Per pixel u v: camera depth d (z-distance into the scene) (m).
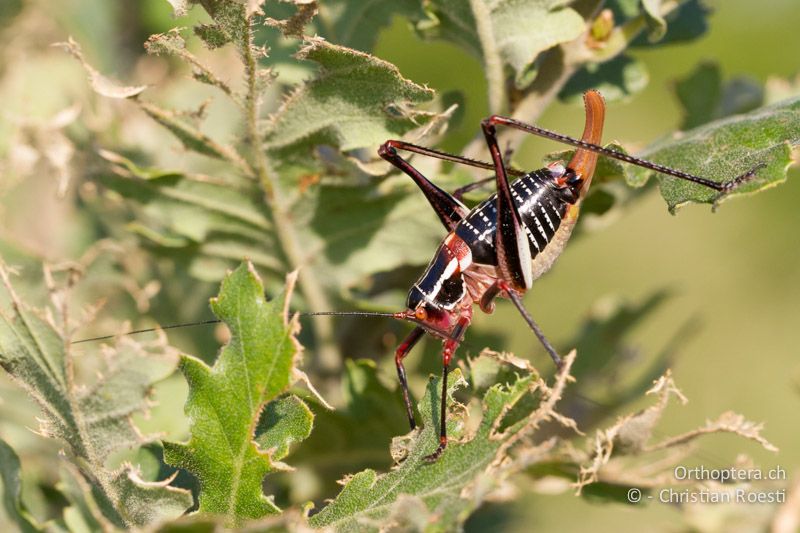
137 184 0.29
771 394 0.42
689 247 0.46
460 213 0.30
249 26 0.27
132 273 0.30
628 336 0.33
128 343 0.27
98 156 0.30
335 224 0.29
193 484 0.28
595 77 0.30
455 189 0.30
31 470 0.29
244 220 0.29
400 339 0.31
